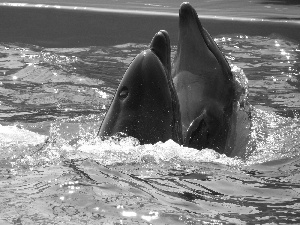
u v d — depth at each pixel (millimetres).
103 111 15523
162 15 30812
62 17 30188
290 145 12094
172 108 10344
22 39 25969
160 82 10094
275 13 32750
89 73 19859
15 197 8031
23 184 8609
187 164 10008
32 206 7711
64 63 21344
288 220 7742
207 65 11516
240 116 12219
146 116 10109
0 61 21312
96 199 8062
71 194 8219
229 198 8586
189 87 11484
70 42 25656
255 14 32156
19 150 10422
